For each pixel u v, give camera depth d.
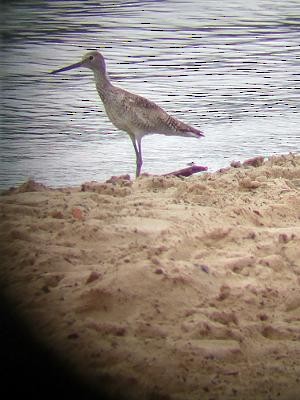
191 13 41.25
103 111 24.58
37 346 9.00
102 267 10.82
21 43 33.19
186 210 13.11
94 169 19.56
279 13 41.72
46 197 13.95
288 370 8.98
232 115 24.41
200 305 10.14
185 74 29.19
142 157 20.73
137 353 8.94
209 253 11.57
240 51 33.06
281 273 11.20
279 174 16.56
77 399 8.18
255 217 13.11
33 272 10.57
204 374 8.81
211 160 20.44
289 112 24.73
